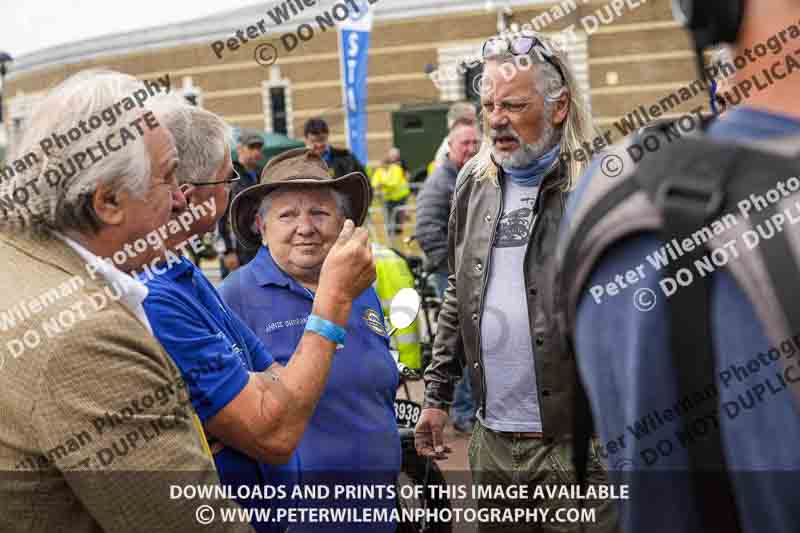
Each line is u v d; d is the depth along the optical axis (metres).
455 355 2.68
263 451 1.73
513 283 2.29
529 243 2.22
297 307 2.35
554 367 2.19
